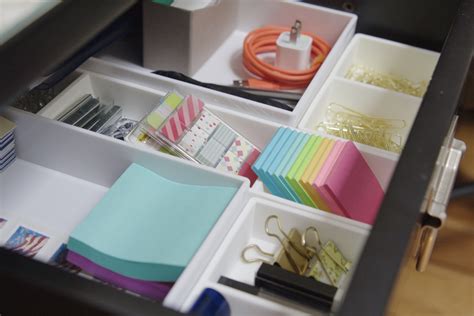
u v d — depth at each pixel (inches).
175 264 29.7
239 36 49.9
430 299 49.1
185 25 41.5
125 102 41.6
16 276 21.0
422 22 47.7
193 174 34.6
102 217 32.5
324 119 43.5
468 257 52.1
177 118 37.2
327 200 33.4
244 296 27.9
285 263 31.4
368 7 48.5
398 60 47.5
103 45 41.7
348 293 19.0
